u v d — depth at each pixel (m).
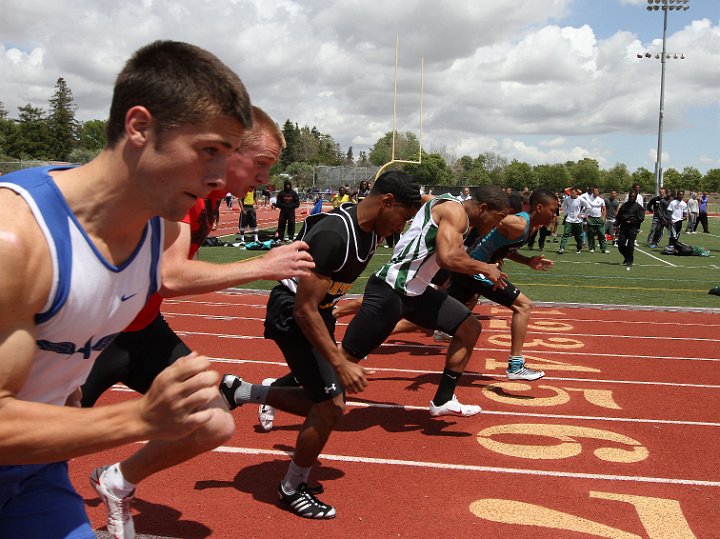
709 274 14.61
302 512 3.22
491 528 3.16
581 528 3.17
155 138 1.40
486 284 5.57
